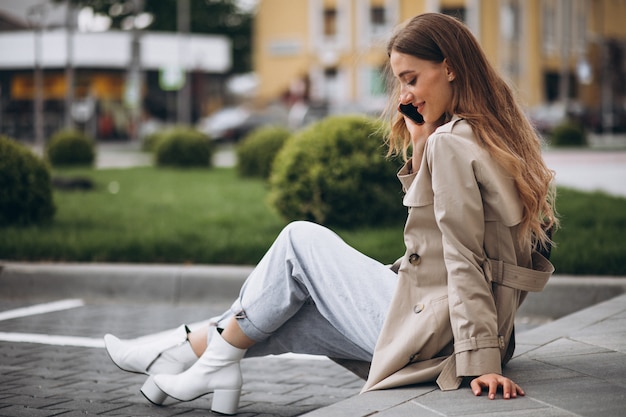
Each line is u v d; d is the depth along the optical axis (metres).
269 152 17.28
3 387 4.75
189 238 8.73
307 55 50.59
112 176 18.48
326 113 38.66
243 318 3.72
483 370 3.28
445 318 3.34
